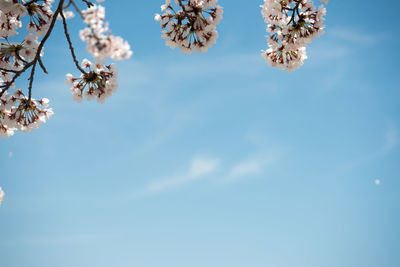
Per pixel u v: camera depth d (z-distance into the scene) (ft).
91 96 4.11
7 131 4.32
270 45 4.54
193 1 4.17
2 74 4.27
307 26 4.38
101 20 3.56
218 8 4.20
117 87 4.10
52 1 4.23
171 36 4.24
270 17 4.53
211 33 4.23
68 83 4.11
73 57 4.02
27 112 4.28
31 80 4.13
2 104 4.21
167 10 4.23
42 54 4.21
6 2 4.05
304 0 4.40
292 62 4.56
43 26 4.22
